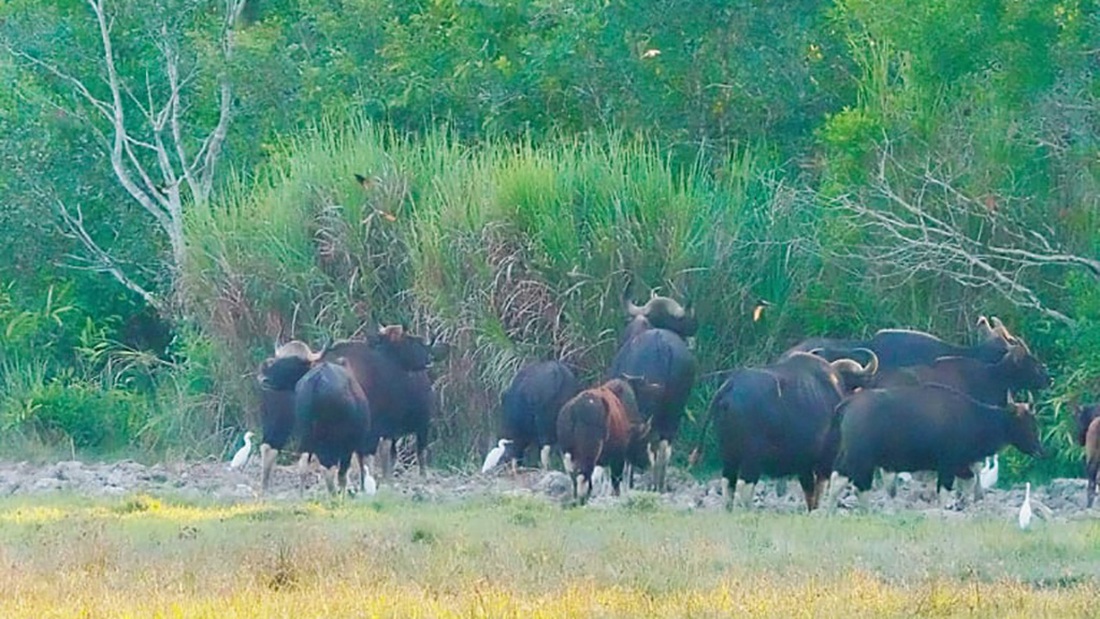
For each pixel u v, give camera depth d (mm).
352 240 98125
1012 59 89625
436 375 94375
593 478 75562
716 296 95125
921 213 90500
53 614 43688
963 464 71812
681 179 97312
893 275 94000
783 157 108375
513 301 93562
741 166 100750
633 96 111000
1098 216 92188
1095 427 76875
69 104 128750
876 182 93688
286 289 99500
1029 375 80938
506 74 115125
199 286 101750
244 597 45656
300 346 82625
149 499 72500
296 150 103250
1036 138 92438
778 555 54156
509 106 116438
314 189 99812
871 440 71062
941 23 90625
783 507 75062
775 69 108312
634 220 94000
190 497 76438
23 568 51281
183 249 105188
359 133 105625
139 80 129250
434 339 93875
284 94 122938
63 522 63781
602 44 111062
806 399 72938
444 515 66562
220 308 100938
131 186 122375
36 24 126812
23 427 112000
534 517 65062
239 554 53062
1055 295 94438
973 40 90500
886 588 47312
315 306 99188
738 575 49594
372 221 98000
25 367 119438
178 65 125062
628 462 79375
